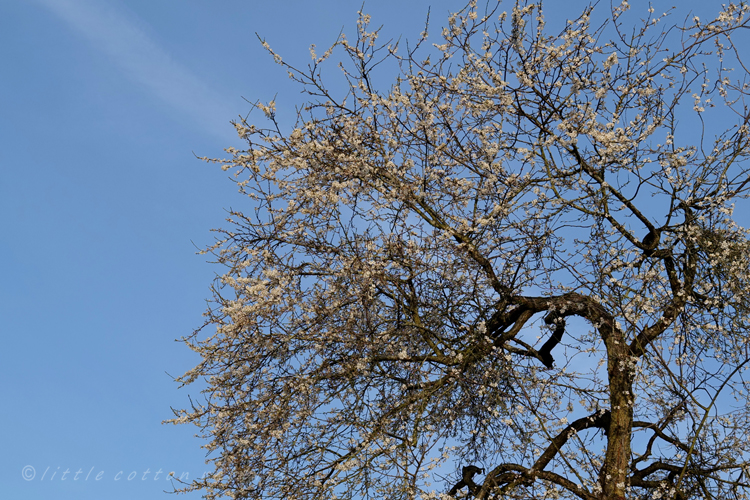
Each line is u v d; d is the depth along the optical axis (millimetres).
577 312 6695
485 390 6305
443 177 6402
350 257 5895
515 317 6902
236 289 5828
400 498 5355
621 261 6402
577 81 5922
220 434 5965
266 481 5895
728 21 5863
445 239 6066
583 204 6340
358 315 6031
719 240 6801
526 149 5938
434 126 6273
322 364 5973
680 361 6324
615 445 5996
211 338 6027
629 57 6141
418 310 6512
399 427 6023
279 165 5859
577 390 6457
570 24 5844
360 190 6039
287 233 6016
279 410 5844
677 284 6898
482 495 5941
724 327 6578
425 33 5887
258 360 6035
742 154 6441
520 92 5980
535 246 6145
